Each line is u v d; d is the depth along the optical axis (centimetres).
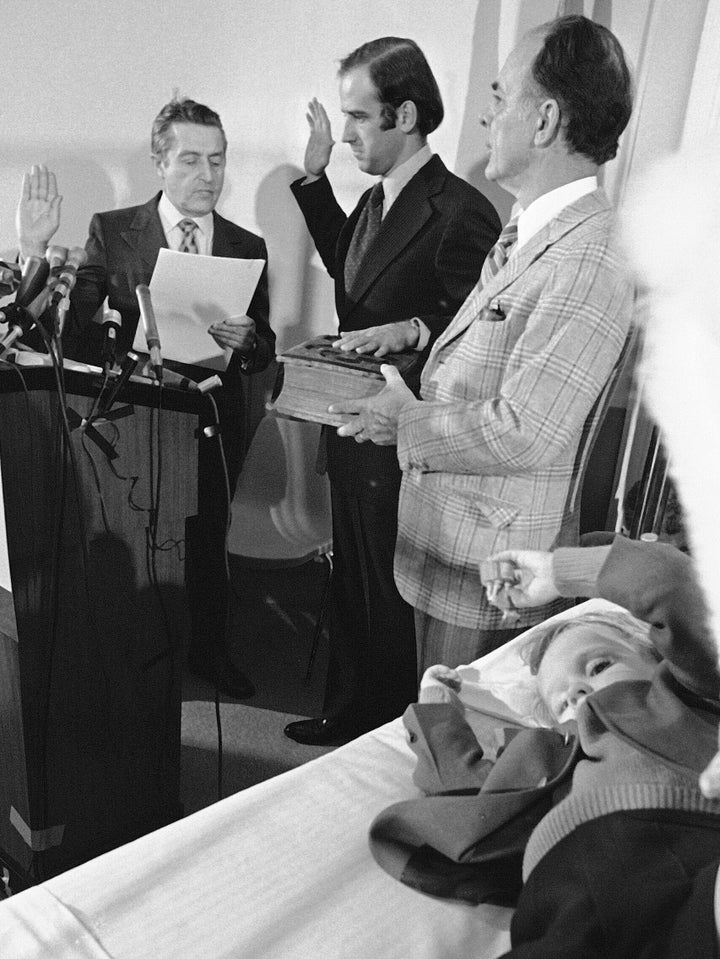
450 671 155
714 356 32
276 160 251
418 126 236
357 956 105
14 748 180
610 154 165
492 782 122
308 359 199
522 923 96
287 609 317
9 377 154
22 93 221
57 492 164
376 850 119
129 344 243
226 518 271
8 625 170
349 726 252
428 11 245
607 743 109
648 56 264
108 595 179
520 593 123
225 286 236
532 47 160
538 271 161
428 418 167
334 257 257
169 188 242
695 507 35
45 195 230
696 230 31
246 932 107
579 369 153
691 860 90
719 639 36
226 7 233
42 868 187
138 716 193
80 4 219
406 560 185
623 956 84
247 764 244
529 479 168
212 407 185
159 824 205
